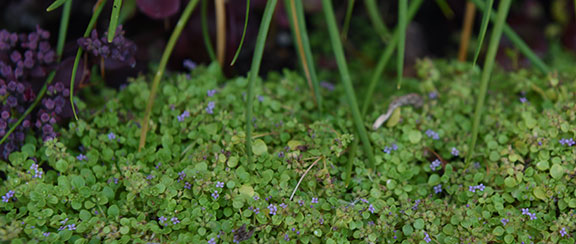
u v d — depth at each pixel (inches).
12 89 12.4
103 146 12.8
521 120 13.3
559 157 12.5
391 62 16.8
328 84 14.6
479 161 12.9
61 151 12.4
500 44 16.4
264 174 12.3
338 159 12.9
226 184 12.2
